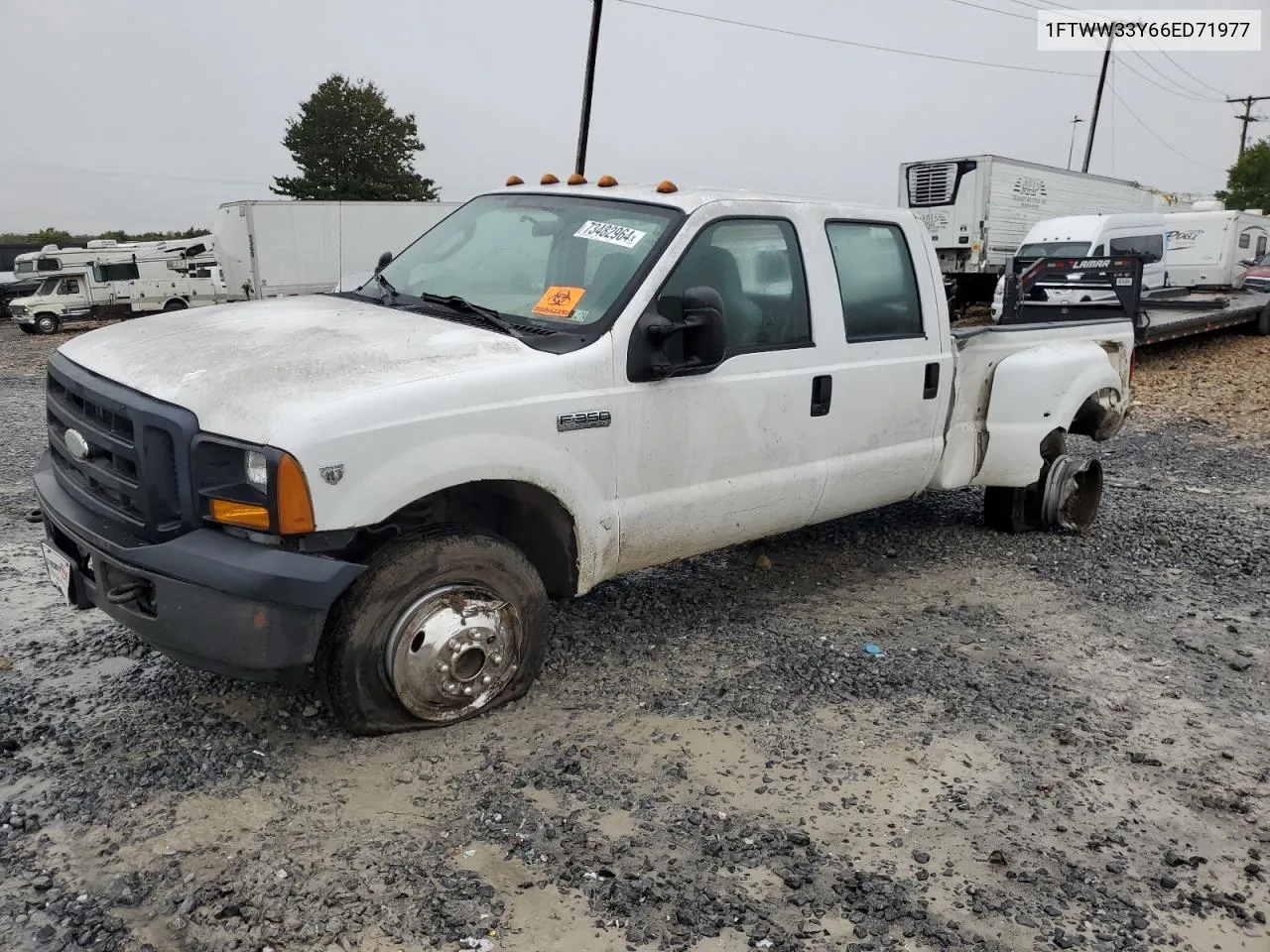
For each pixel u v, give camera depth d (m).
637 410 3.96
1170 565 6.07
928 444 5.41
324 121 56.94
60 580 3.75
